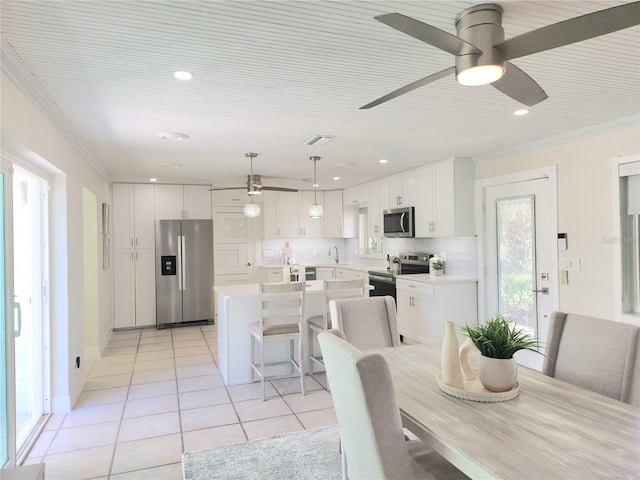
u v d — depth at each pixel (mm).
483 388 1760
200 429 2992
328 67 2227
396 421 1372
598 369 1905
